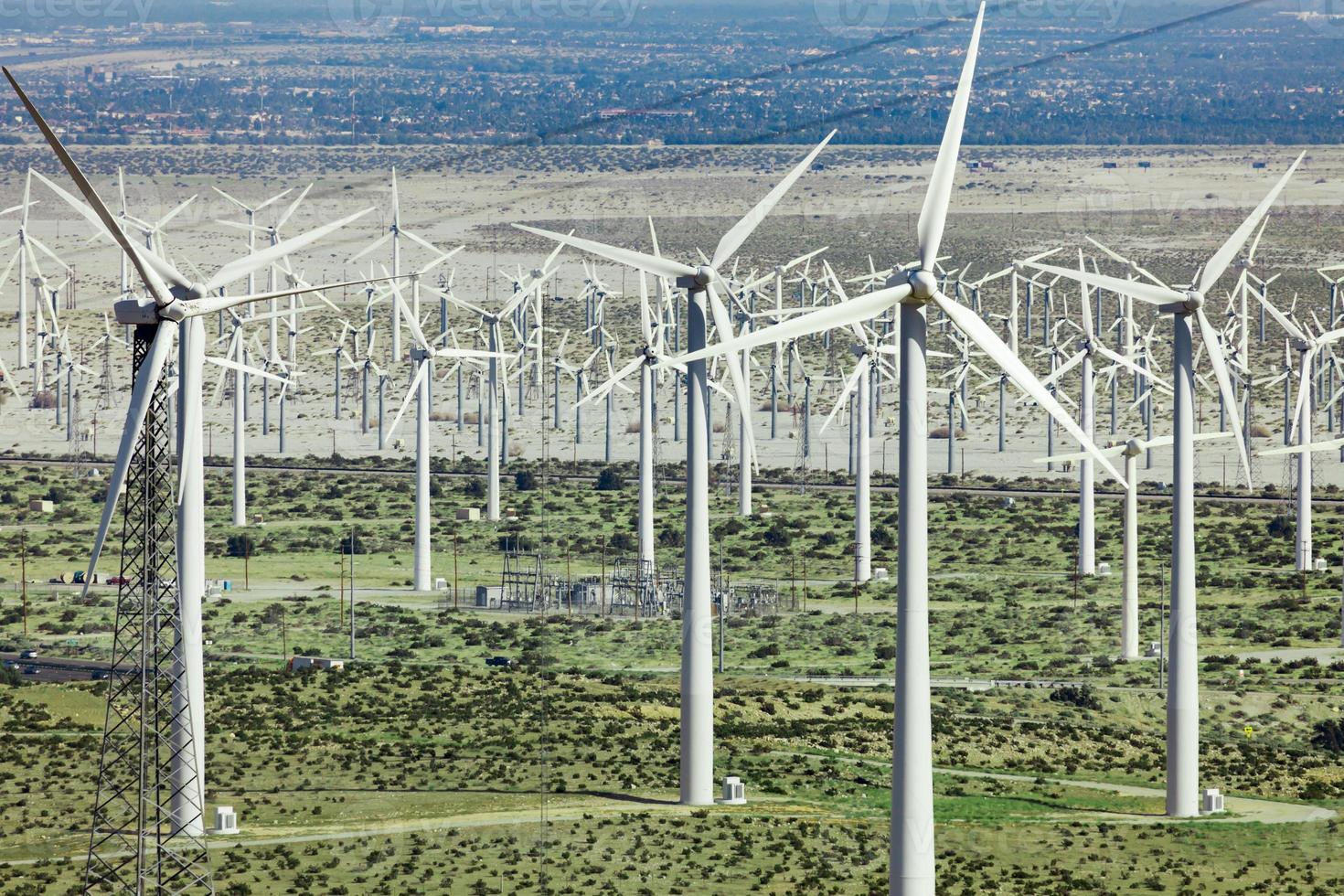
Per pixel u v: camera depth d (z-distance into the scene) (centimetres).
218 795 12938
